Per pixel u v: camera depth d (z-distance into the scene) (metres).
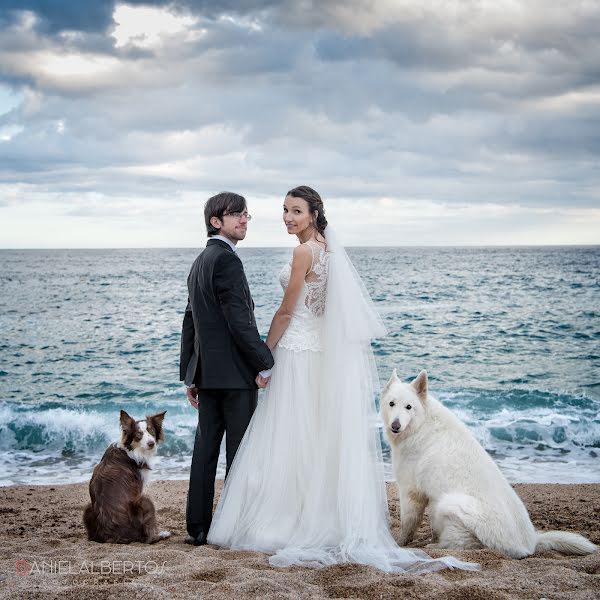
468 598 3.04
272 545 4.12
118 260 113.56
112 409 12.64
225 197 4.27
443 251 169.62
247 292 4.27
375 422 4.40
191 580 3.28
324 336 4.37
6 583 3.18
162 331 25.06
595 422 11.16
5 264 95.62
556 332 23.66
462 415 11.83
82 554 3.92
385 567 3.62
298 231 4.35
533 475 8.52
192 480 4.44
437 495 4.49
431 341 22.11
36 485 8.01
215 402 4.39
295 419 4.32
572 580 3.30
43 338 23.39
